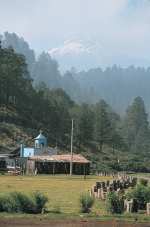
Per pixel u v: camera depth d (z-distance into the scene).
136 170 162.50
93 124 193.88
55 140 173.12
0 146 145.12
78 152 172.62
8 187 62.56
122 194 45.47
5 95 187.62
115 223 34.75
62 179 88.44
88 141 190.12
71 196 51.16
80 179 90.44
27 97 195.50
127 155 192.62
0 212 36.38
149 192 40.88
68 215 36.53
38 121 185.00
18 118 176.38
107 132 193.50
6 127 162.62
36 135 167.75
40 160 116.06
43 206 37.56
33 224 33.50
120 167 160.50
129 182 68.12
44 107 191.88
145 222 35.31
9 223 33.56
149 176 117.44
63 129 187.75
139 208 40.47
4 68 188.75
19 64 198.25
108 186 55.31
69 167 117.44
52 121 187.75
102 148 195.62
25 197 37.22
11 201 36.97
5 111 176.75
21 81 197.38
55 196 51.03
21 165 122.00
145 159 188.50
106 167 154.75
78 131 186.50
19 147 137.50
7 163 122.81
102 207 41.28
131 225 34.31
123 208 38.62
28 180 81.88
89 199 38.88
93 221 35.06
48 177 96.00
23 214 36.06
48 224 33.66
